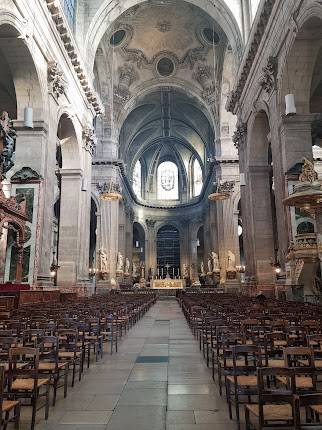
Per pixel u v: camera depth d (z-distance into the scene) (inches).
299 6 528.4
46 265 622.2
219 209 1374.3
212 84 1392.7
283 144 603.8
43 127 616.4
